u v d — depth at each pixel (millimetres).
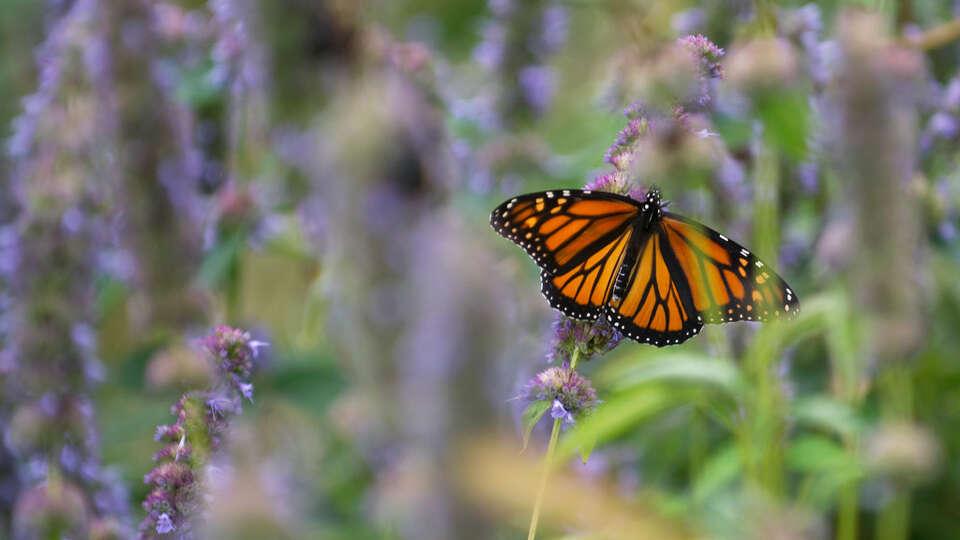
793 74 1085
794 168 1193
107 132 1139
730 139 1117
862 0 1080
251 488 818
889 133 1012
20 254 1160
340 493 1155
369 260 621
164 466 1039
